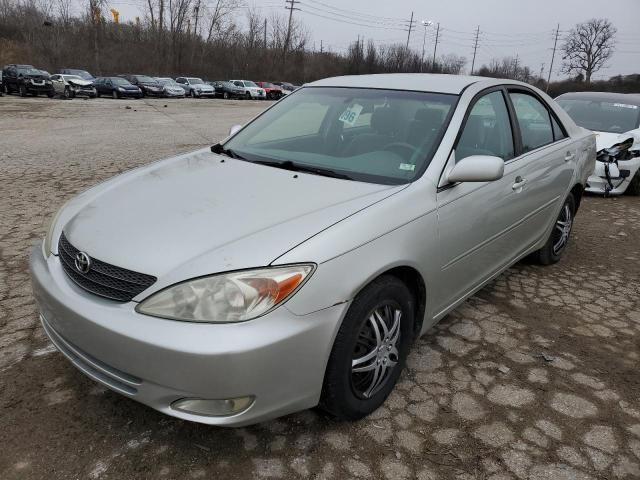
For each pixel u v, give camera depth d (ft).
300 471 7.14
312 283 6.74
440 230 8.74
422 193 8.57
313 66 226.38
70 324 7.14
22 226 16.52
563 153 13.41
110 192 9.29
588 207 22.27
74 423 7.88
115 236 7.45
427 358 9.95
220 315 6.37
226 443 7.58
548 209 13.19
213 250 6.84
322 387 7.29
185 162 10.64
